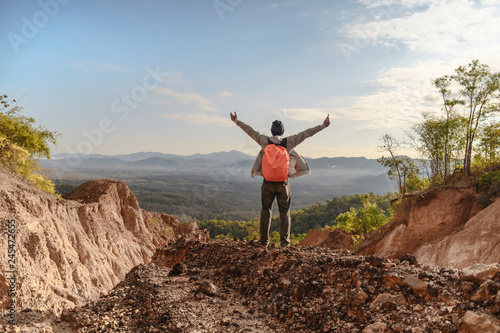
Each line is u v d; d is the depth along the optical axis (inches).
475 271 119.0
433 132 776.9
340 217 1354.6
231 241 261.7
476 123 719.7
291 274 166.6
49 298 500.7
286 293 154.3
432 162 814.5
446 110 762.2
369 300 129.1
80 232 1045.8
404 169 843.4
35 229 604.7
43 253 585.3
